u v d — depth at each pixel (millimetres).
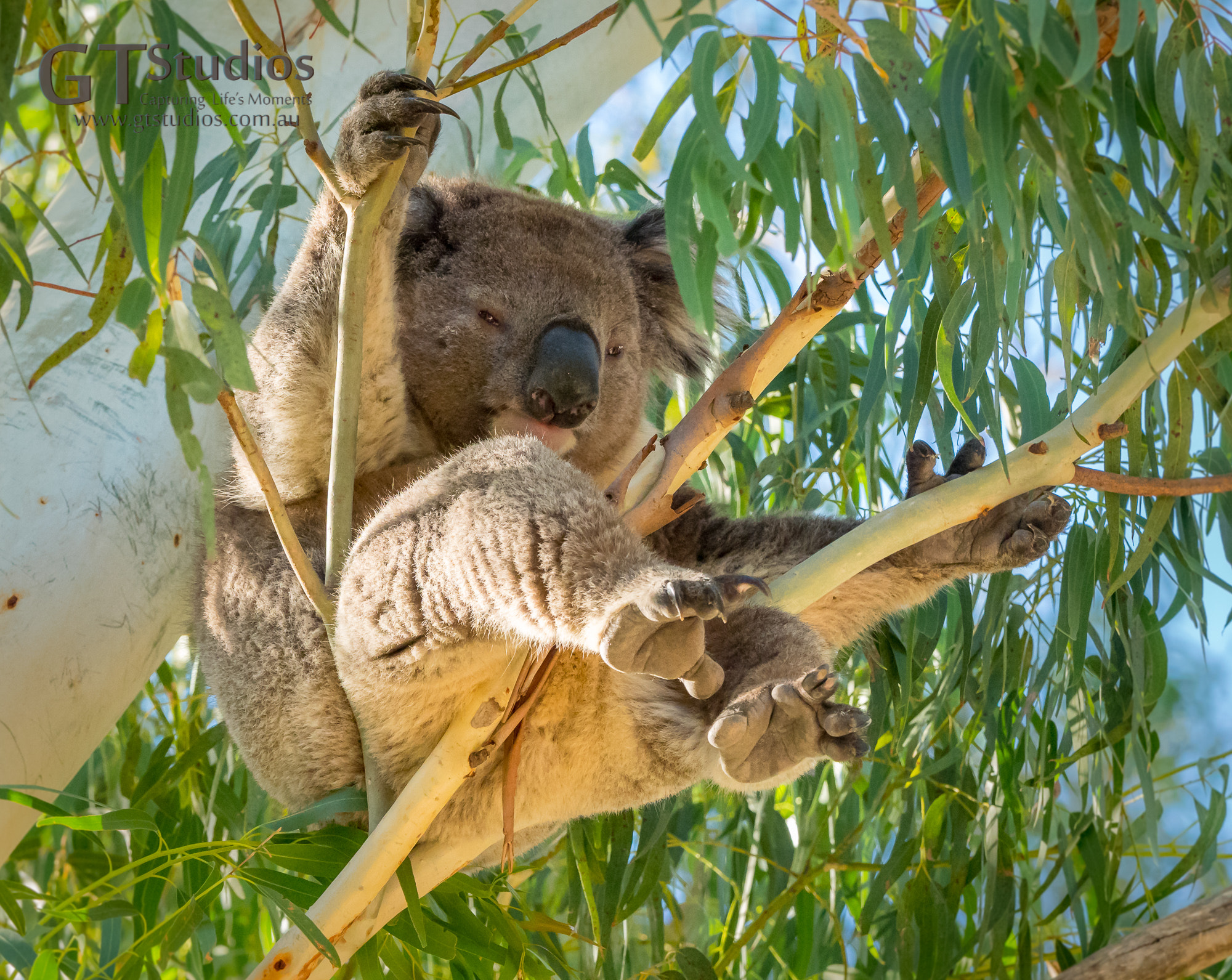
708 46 3961
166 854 4719
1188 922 5543
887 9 4684
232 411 3910
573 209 6703
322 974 4477
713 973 6203
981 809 6809
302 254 5016
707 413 4328
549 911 8078
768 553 5980
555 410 5828
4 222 4145
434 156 7160
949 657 6902
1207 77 4410
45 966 4781
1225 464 5496
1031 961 6426
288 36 6527
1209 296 4398
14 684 5031
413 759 4684
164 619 5656
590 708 4785
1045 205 4672
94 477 5406
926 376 5289
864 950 7348
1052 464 4703
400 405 5184
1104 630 8094
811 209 4215
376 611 4359
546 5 7137
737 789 4664
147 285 3668
